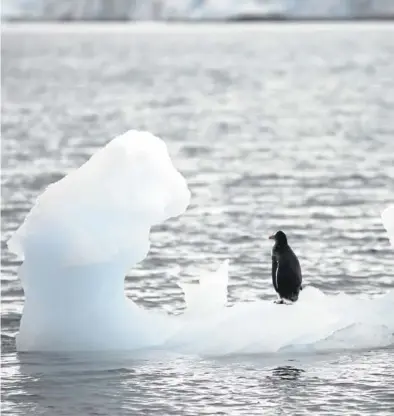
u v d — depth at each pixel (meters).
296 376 28.58
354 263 42.69
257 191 62.00
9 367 29.44
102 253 30.45
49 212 31.05
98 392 27.52
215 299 32.25
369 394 27.28
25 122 115.31
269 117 121.06
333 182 65.62
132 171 31.27
